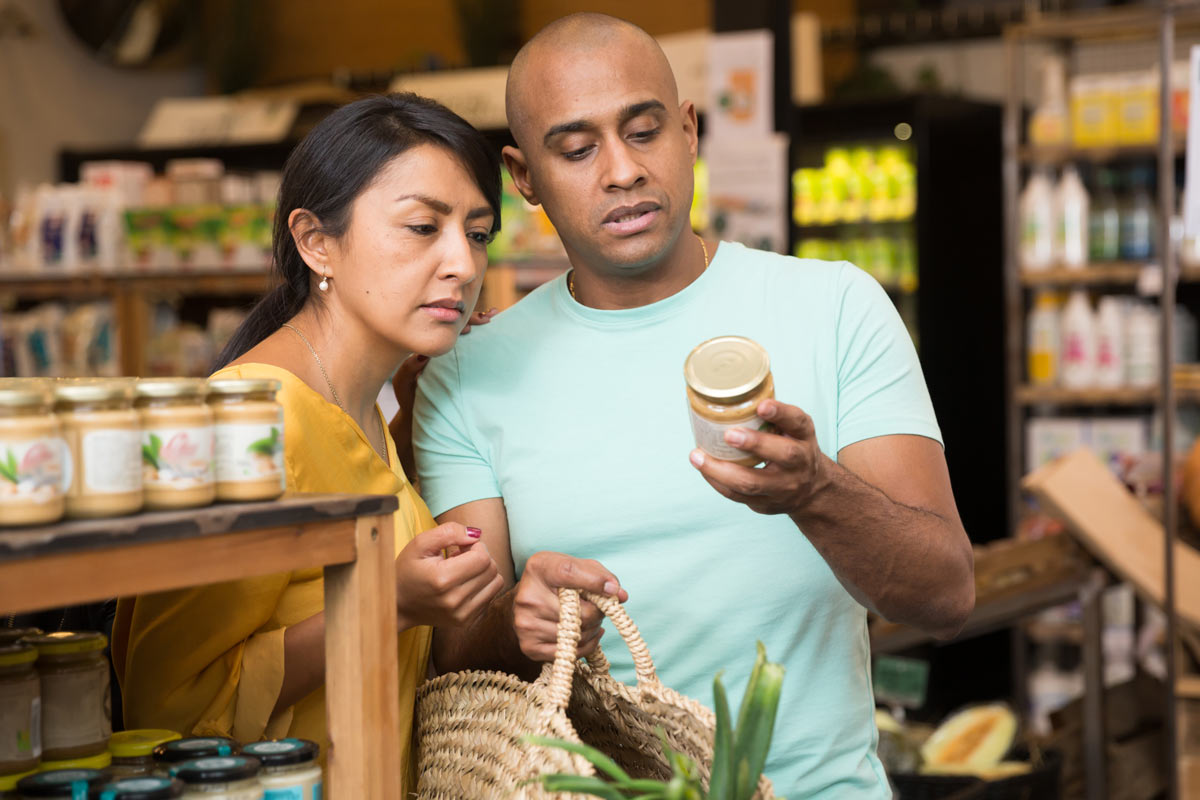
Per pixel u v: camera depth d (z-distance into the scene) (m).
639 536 1.67
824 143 6.11
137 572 1.06
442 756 1.46
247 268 5.24
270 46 8.95
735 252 1.77
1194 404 3.68
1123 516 3.27
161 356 5.74
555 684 1.31
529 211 4.85
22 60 7.75
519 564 1.76
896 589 1.49
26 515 1.02
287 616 1.53
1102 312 5.18
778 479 1.26
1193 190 2.93
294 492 1.33
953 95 6.14
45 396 1.05
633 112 1.59
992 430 6.48
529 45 1.66
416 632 1.59
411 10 8.63
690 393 1.25
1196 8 3.36
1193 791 3.21
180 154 7.64
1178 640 3.21
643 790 1.36
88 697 1.30
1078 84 5.07
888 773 2.88
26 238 5.49
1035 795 2.85
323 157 1.57
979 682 6.17
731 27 5.62
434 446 1.83
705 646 1.66
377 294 1.56
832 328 1.68
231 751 1.25
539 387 1.76
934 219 6.02
